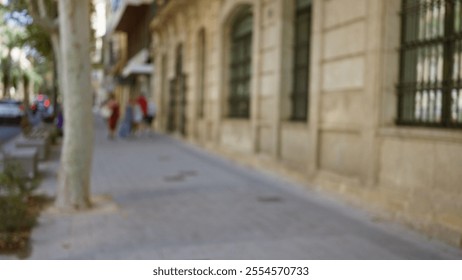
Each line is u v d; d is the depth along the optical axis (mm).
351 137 8133
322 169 9109
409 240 5980
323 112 9023
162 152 15578
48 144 14180
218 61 15172
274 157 10961
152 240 5844
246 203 7992
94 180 10031
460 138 5805
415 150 6617
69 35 7035
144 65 29719
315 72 9141
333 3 8609
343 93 8305
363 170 7684
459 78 6109
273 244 5734
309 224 6680
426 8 6730
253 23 12422
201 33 18047
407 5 7121
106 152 15258
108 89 57312
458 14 6180
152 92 29516
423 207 6344
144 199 8211
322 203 8039
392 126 7195
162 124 25469
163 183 9805
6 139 20469
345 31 8219
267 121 11500
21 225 6059
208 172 11391
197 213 7246
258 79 11992
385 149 7266
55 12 12305
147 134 23312
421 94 6793
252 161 12031
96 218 6828
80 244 5652
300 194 8789
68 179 7227
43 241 5754
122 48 48000
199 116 18328
